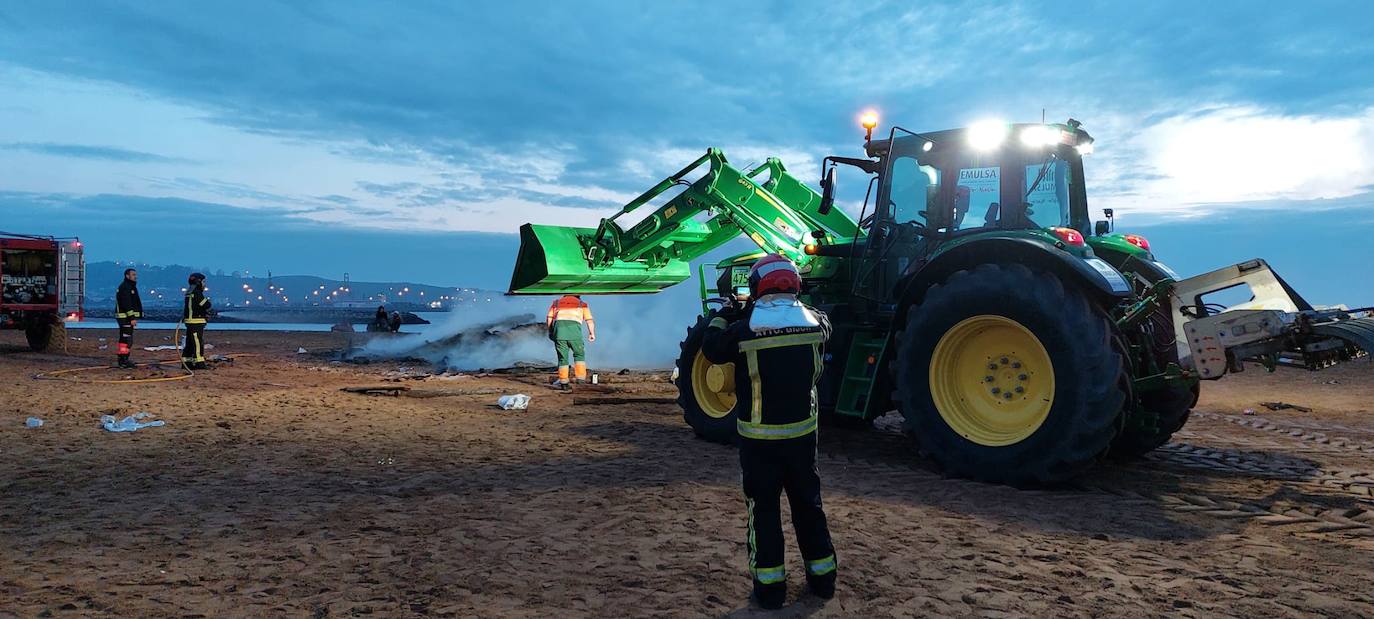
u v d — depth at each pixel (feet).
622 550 14.51
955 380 21.67
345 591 12.28
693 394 27.35
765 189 31.30
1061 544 15.40
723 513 17.17
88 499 18.07
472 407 35.65
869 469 22.44
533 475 21.15
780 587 11.83
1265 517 17.47
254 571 13.19
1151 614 11.77
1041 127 23.54
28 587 12.27
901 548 14.88
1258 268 19.90
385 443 25.98
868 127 26.27
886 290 25.89
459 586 12.57
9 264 62.03
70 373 45.93
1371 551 15.17
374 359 61.36
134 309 50.21
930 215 25.23
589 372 51.44
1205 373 19.63
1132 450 24.98
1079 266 19.71
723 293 31.65
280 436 26.94
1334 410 37.11
